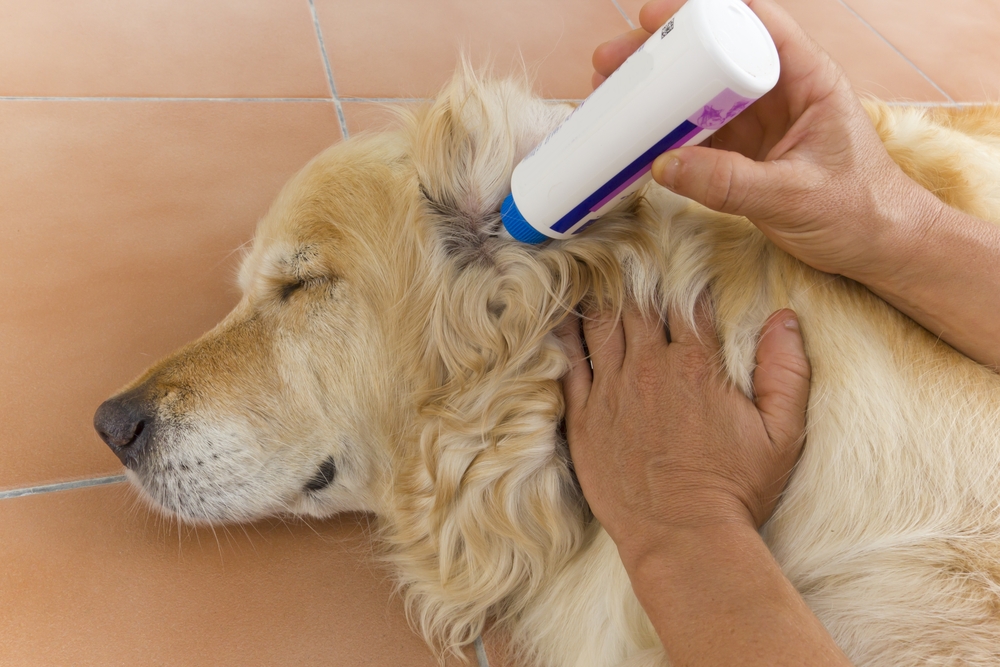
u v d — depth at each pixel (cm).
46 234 140
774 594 70
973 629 73
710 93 63
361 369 100
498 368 94
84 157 156
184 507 102
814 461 83
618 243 92
